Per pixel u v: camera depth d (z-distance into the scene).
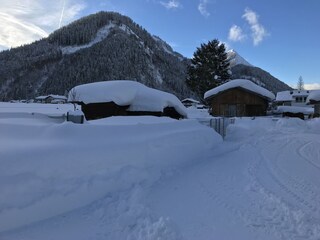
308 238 3.96
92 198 5.02
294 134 17.61
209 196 5.58
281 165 8.45
